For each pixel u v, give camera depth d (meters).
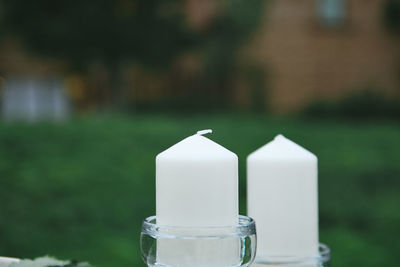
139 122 8.74
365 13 15.87
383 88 15.92
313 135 8.02
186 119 10.43
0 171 4.72
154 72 14.09
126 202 4.23
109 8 12.71
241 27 14.38
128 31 12.85
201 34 13.89
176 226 0.69
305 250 0.85
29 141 5.98
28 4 12.20
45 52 12.88
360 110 13.98
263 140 7.36
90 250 3.35
